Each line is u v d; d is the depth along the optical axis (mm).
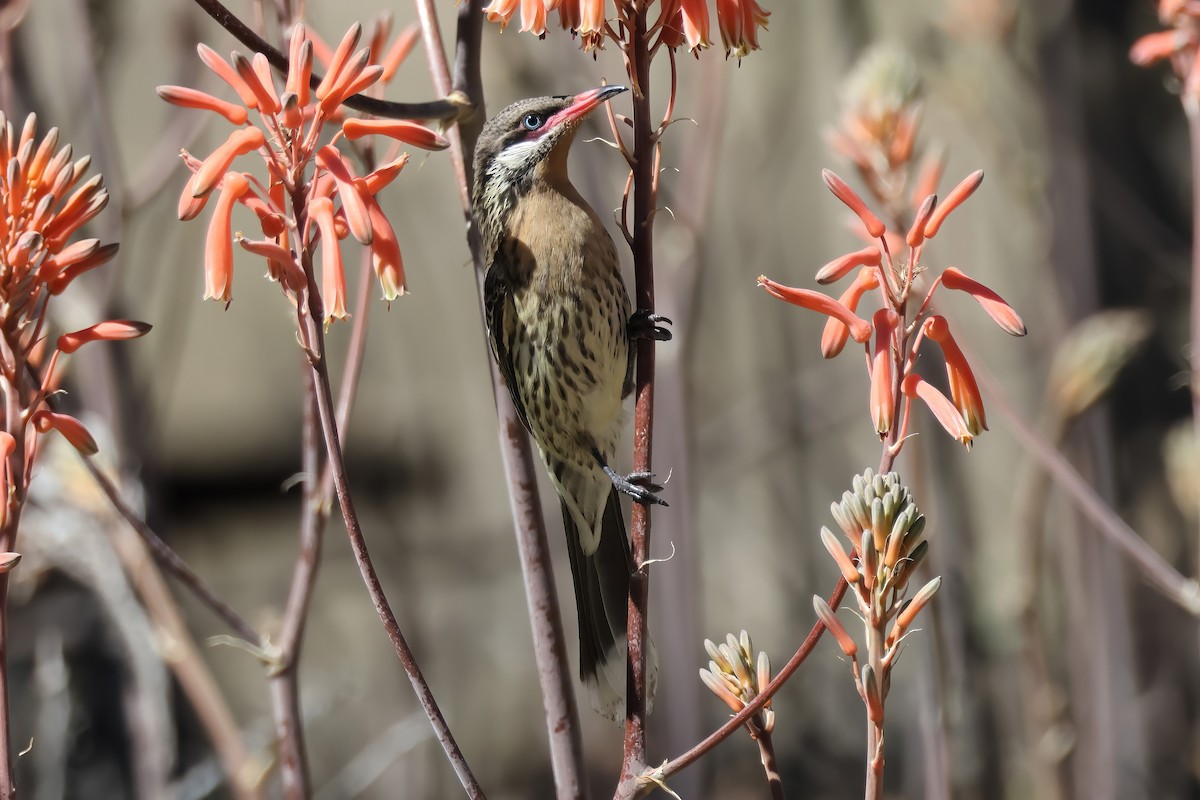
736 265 16078
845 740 15594
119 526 7824
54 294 4695
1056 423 9297
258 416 19906
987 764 10930
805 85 15617
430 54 6379
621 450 8258
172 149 9031
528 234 7891
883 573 4367
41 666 10250
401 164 4562
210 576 18594
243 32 5117
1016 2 10773
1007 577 12984
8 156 4621
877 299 16406
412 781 13117
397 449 18688
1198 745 10914
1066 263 10898
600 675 7789
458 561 18078
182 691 9781
